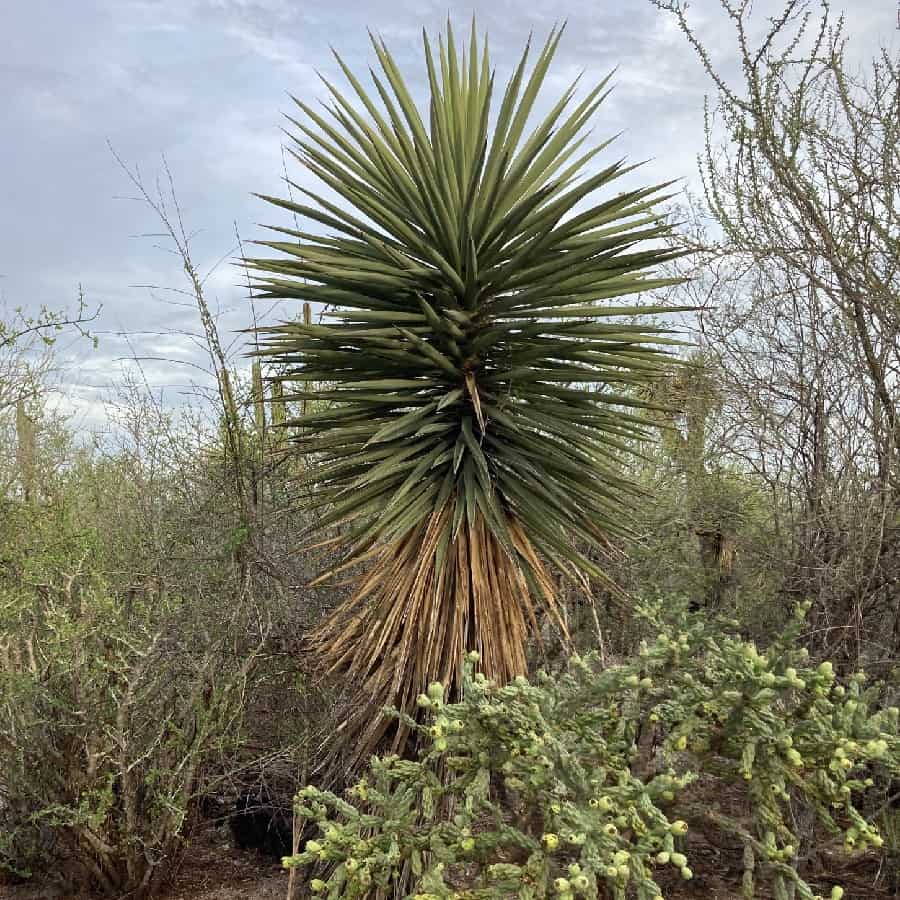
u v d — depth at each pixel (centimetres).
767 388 500
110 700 434
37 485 648
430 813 295
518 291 416
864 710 281
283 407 600
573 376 410
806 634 456
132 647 418
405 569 409
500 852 308
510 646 402
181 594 482
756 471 536
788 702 347
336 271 393
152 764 455
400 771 306
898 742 279
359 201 412
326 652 476
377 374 430
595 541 433
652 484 661
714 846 481
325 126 428
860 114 464
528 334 402
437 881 268
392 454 414
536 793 276
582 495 426
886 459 442
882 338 435
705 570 642
